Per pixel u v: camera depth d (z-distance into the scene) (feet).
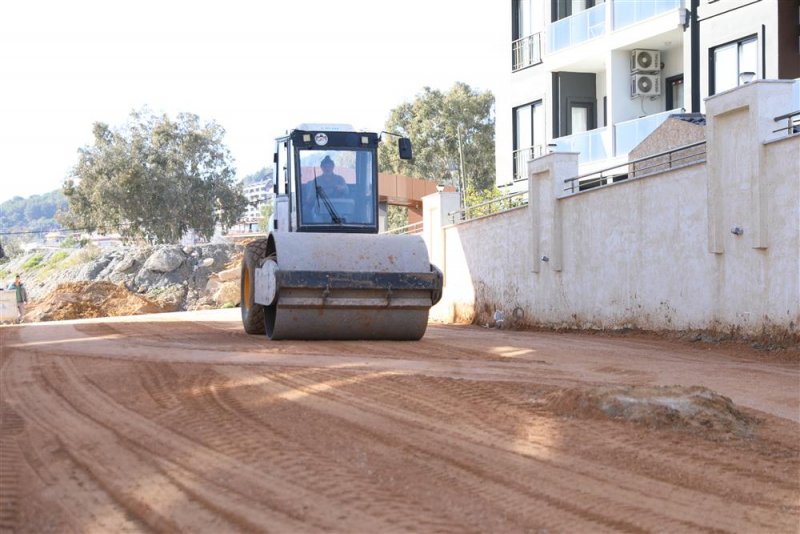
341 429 26.08
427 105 224.94
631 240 58.90
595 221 62.64
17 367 42.57
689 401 27.40
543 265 69.15
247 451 23.90
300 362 39.63
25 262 227.20
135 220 227.20
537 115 105.91
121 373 38.37
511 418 27.12
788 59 74.49
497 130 112.57
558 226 66.85
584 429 25.76
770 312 47.09
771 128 47.32
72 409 30.94
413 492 20.03
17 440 26.58
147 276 177.47
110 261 186.39
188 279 176.76
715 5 79.92
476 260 80.43
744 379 36.04
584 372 37.65
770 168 46.78
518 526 17.83
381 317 49.60
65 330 67.87
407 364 38.96
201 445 24.84
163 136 229.25
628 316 59.31
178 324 74.28
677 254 54.54
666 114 84.64
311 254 48.60
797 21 74.64
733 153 49.37
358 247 49.49
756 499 20.01
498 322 74.59
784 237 45.96
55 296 148.66
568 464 22.39
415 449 23.77
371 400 30.01
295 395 31.27
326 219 53.83
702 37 81.56
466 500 19.48
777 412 29.30
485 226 78.54
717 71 80.79
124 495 20.43
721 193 50.47
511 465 22.24
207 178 234.58
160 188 226.58
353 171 54.54
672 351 47.60
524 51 107.65
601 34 93.97
